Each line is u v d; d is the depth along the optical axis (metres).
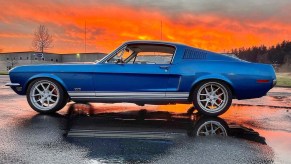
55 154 3.07
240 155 3.10
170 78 5.25
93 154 3.09
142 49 5.59
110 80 5.32
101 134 3.96
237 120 5.01
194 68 5.22
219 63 5.26
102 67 5.32
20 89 5.55
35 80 5.48
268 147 3.40
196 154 3.12
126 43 5.45
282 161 2.92
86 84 5.36
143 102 5.41
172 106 6.67
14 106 6.36
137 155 3.07
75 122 4.75
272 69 5.32
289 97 9.03
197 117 5.26
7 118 4.99
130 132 4.09
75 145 3.41
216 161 2.91
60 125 4.49
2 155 3.02
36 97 5.59
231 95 5.28
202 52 5.39
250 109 6.32
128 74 5.27
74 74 5.37
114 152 3.16
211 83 5.26
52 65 5.48
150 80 5.28
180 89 5.24
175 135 3.93
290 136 3.93
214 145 3.46
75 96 5.42
